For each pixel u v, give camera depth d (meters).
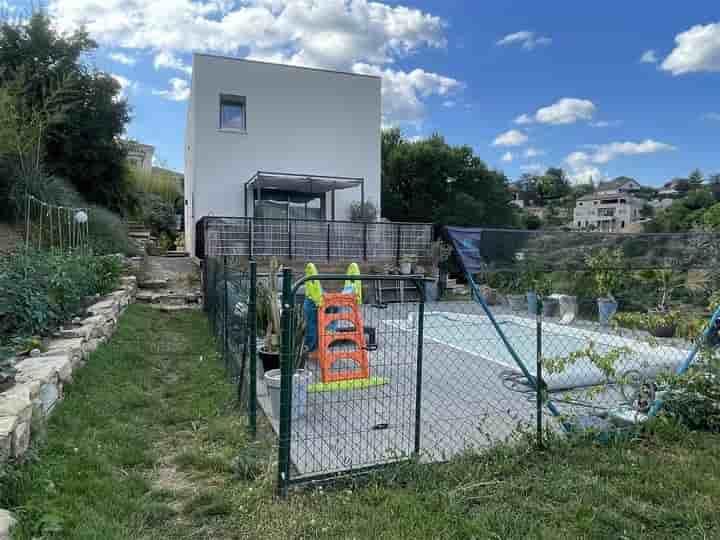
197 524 2.40
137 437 3.37
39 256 5.76
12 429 2.49
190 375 5.04
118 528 2.24
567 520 2.44
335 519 2.41
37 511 2.21
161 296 9.61
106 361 5.00
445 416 3.98
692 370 3.81
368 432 3.59
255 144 13.84
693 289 7.97
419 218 26.39
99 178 13.10
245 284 4.46
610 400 4.28
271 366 4.73
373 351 6.13
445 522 2.38
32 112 9.24
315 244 12.04
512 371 5.42
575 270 8.81
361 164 15.12
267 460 3.07
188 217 15.99
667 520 2.45
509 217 28.39
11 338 4.17
